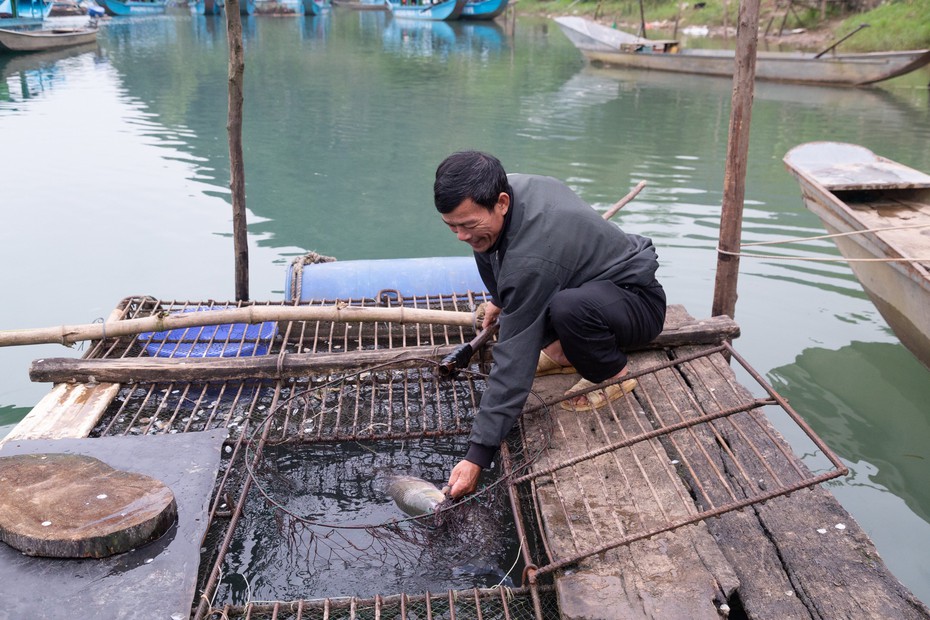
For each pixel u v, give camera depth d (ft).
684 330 12.23
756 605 7.60
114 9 115.34
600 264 9.23
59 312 18.12
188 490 9.02
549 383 11.41
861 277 17.66
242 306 14.38
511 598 8.14
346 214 25.77
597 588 7.74
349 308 12.57
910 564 10.69
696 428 10.31
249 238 23.31
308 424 11.30
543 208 8.66
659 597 7.61
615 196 27.20
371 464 10.90
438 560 9.12
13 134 35.78
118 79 53.21
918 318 15.39
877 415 14.56
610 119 41.98
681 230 23.73
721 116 42.80
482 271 10.40
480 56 71.67
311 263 16.12
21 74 54.75
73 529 7.96
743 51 12.68
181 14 126.00
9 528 7.99
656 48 64.23
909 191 20.84
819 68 53.26
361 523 9.80
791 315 18.37
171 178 29.43
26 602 7.41
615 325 9.22
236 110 14.56
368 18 126.62
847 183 19.79
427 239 23.54
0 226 23.75
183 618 7.30
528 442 10.16
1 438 13.10
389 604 8.05
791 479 9.36
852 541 8.37
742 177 13.38
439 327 13.78
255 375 11.89
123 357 12.48
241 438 10.53
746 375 15.78
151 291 19.36
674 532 8.46
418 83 54.19
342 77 56.34
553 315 8.95
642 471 9.19
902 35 62.69
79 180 28.76
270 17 124.98
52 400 11.24
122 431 10.91
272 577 8.89
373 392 11.37
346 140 36.22
